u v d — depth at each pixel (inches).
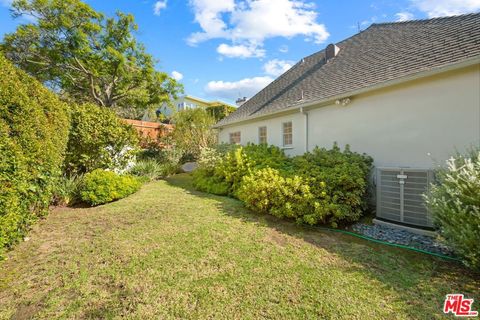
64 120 202.8
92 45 560.1
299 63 474.0
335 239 150.2
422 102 184.5
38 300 91.2
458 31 204.7
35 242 141.8
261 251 131.4
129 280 103.7
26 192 134.3
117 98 650.8
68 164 264.1
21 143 127.2
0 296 93.3
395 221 169.5
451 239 112.7
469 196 104.7
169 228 165.5
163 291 96.3
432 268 113.7
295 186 180.1
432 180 151.9
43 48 524.4
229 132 481.7
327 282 102.3
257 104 436.5
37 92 158.2
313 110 287.0
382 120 211.9
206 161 317.7
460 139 165.2
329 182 181.2
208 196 269.6
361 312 84.4
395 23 312.3
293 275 107.8
